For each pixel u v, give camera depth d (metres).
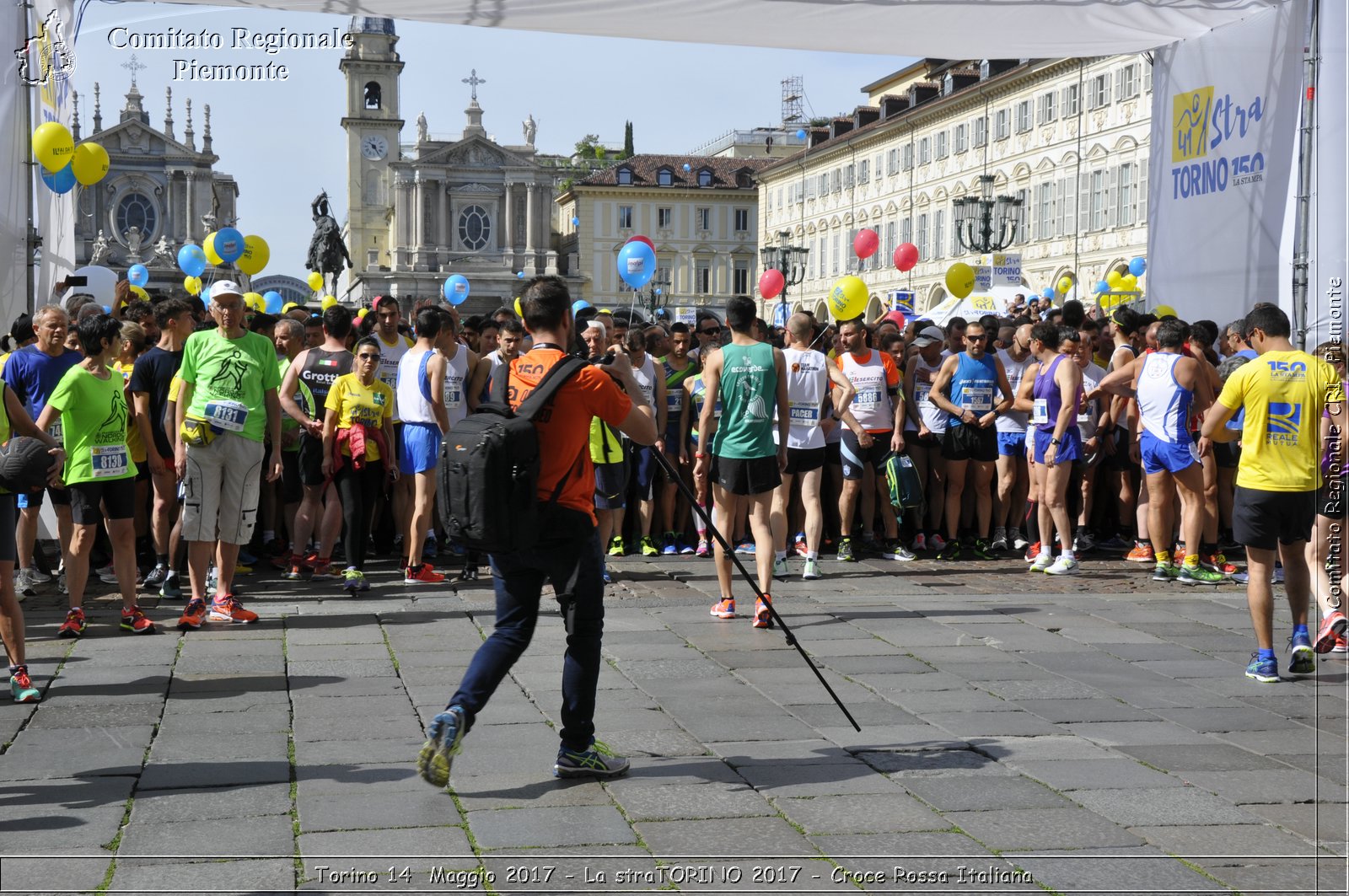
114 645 8.07
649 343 12.62
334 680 7.14
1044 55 14.48
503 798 5.13
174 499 9.95
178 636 8.35
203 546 8.63
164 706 6.55
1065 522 11.57
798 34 13.00
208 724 6.21
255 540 11.79
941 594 10.28
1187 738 6.16
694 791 5.25
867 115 70.06
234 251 19.45
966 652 8.05
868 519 12.92
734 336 9.00
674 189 97.94
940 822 4.92
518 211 100.00
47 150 11.88
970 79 58.66
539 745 5.89
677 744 5.93
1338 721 6.49
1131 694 7.04
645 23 12.45
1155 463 11.06
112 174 78.94
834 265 73.25
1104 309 27.73
